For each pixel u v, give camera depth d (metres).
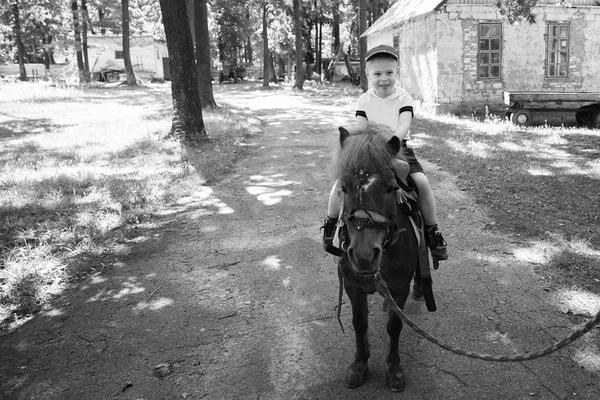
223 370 3.96
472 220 6.98
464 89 17.92
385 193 2.85
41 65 53.41
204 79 20.31
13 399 3.70
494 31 17.70
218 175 9.82
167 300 5.10
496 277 5.29
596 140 11.98
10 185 8.81
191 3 27.58
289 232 6.85
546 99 14.71
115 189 8.48
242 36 53.47
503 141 12.08
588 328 2.47
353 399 3.57
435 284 5.21
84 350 4.30
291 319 4.67
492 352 4.04
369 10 46.91
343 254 3.24
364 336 3.63
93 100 25.31
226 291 5.25
